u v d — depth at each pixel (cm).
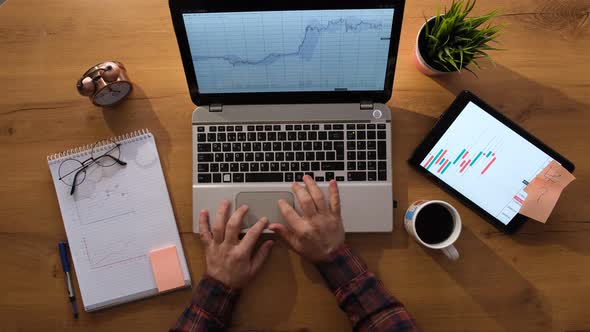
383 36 75
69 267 83
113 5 89
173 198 86
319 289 84
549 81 88
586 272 83
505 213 82
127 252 83
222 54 77
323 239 79
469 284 84
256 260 81
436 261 84
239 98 83
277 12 72
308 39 76
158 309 83
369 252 84
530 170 81
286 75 80
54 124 87
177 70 89
